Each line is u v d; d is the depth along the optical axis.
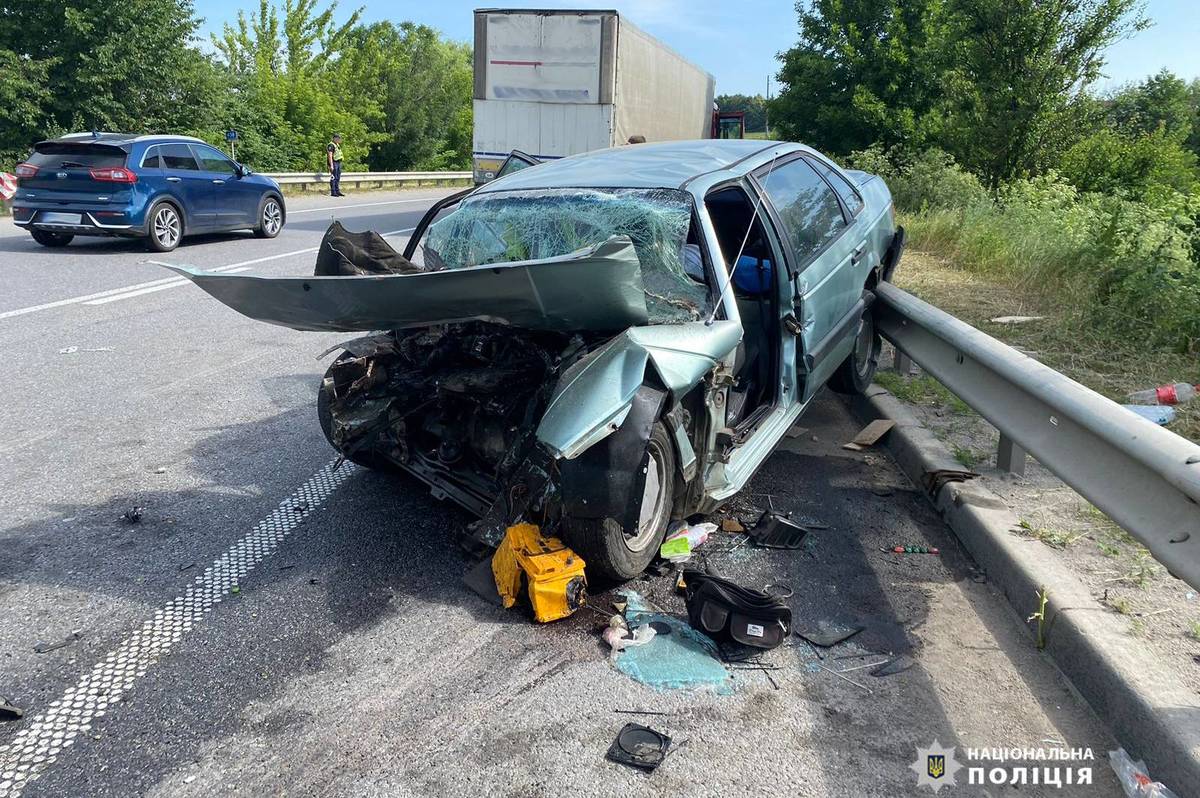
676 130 19.83
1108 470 3.30
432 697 3.08
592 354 3.44
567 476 3.36
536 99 14.82
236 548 4.20
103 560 4.08
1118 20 15.74
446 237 4.57
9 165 23.78
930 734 2.87
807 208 5.19
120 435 5.68
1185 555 2.78
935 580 3.88
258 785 2.67
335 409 4.34
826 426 5.97
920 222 12.54
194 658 3.33
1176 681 2.83
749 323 4.91
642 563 3.78
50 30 24.69
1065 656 3.18
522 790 2.62
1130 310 7.09
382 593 3.80
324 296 3.58
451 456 4.17
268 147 32.72
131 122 26.36
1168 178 17.19
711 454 3.99
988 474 4.68
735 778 2.67
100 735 2.90
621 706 3.02
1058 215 11.37
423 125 47.88
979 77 17.14
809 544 4.22
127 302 9.55
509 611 3.65
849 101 22.55
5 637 3.45
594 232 4.17
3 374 6.89
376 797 2.61
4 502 4.68
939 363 5.22
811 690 3.10
